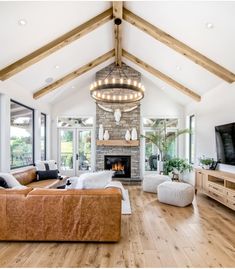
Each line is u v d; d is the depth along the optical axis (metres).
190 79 5.90
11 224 2.87
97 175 3.25
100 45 5.79
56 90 6.81
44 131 7.53
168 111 7.86
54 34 4.26
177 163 6.94
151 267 2.34
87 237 2.88
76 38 4.56
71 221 2.87
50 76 5.78
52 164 5.83
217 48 4.12
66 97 7.83
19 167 5.43
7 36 3.66
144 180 5.96
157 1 3.81
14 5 3.22
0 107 4.67
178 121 7.87
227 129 4.73
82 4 3.95
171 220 3.74
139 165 7.64
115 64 7.55
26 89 5.69
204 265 2.38
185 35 4.27
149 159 7.89
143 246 2.80
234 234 3.18
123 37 5.73
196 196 5.48
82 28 4.46
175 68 5.79
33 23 3.71
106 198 2.87
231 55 4.08
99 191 2.94
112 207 2.88
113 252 2.65
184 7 3.62
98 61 6.41
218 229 3.36
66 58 5.43
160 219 3.79
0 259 2.49
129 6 4.41
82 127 7.92
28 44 4.10
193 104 7.07
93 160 7.86
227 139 4.75
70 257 2.53
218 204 4.73
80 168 7.89
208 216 3.95
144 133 7.86
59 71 5.81
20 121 5.68
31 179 5.12
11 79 4.88
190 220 3.74
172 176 7.30
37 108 6.50
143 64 6.50
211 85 5.57
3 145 4.66
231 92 4.77
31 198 2.87
